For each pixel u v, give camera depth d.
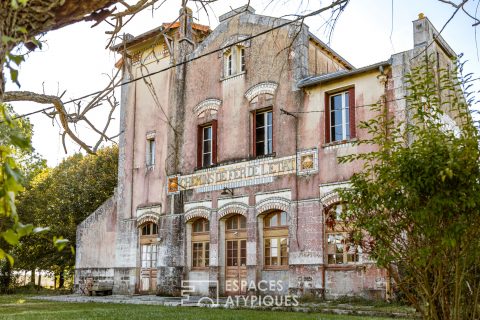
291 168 18.61
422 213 4.91
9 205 2.06
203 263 21.00
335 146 17.64
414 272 5.31
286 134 18.98
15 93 4.68
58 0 3.08
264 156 19.44
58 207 28.95
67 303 18.58
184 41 23.09
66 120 5.27
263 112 20.17
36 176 31.73
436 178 4.88
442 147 5.05
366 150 16.84
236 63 21.16
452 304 5.17
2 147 2.28
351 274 16.58
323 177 17.75
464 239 4.95
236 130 20.56
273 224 19.19
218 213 20.52
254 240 19.17
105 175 30.05
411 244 5.27
